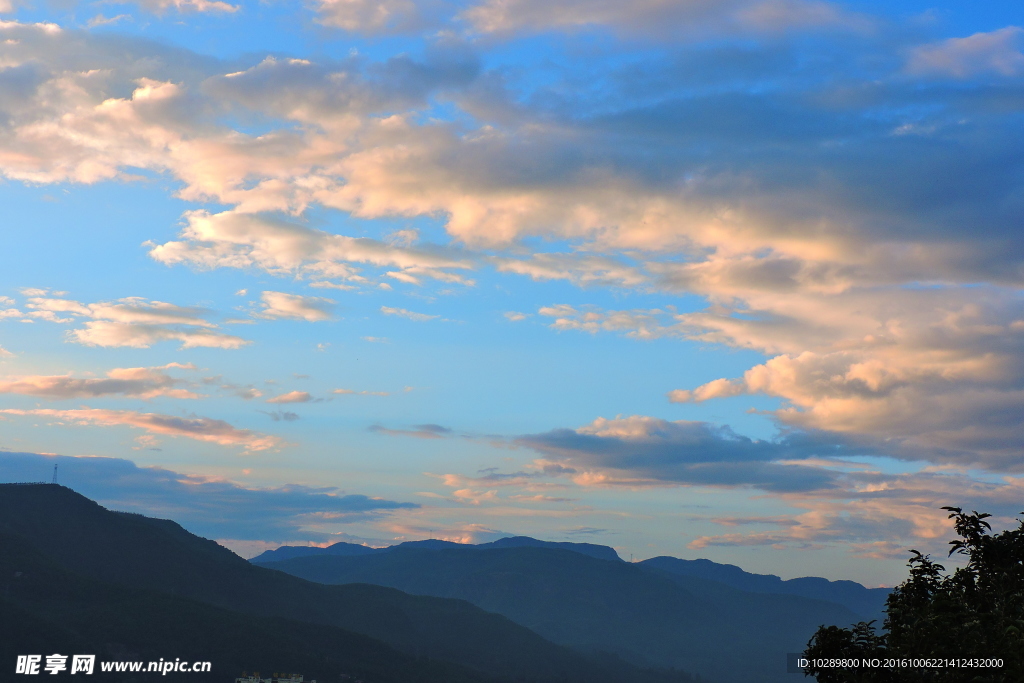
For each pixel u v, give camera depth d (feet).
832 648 124.67
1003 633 110.52
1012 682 103.76
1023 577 125.39
